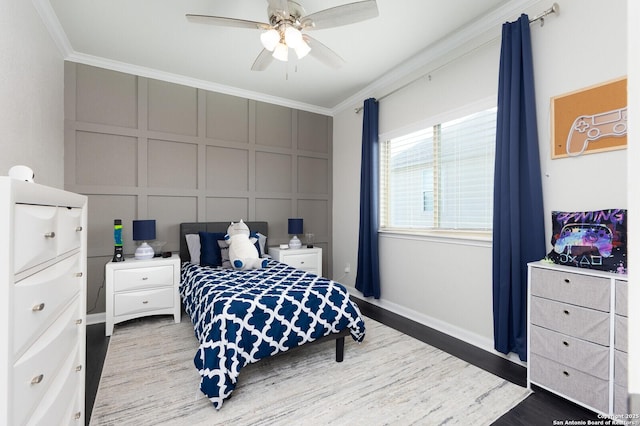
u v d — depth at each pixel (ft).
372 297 12.44
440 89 9.59
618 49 5.84
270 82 12.11
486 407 5.69
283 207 14.21
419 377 6.74
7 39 5.87
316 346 8.36
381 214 12.39
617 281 4.99
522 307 7.20
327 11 6.07
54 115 8.68
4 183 2.31
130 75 10.74
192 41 9.13
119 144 10.56
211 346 5.81
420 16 7.95
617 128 5.81
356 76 11.54
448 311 9.31
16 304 2.43
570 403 5.76
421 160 10.70
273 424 5.23
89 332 9.16
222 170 12.62
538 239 6.82
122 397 5.92
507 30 7.38
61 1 7.34
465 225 9.14
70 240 3.83
